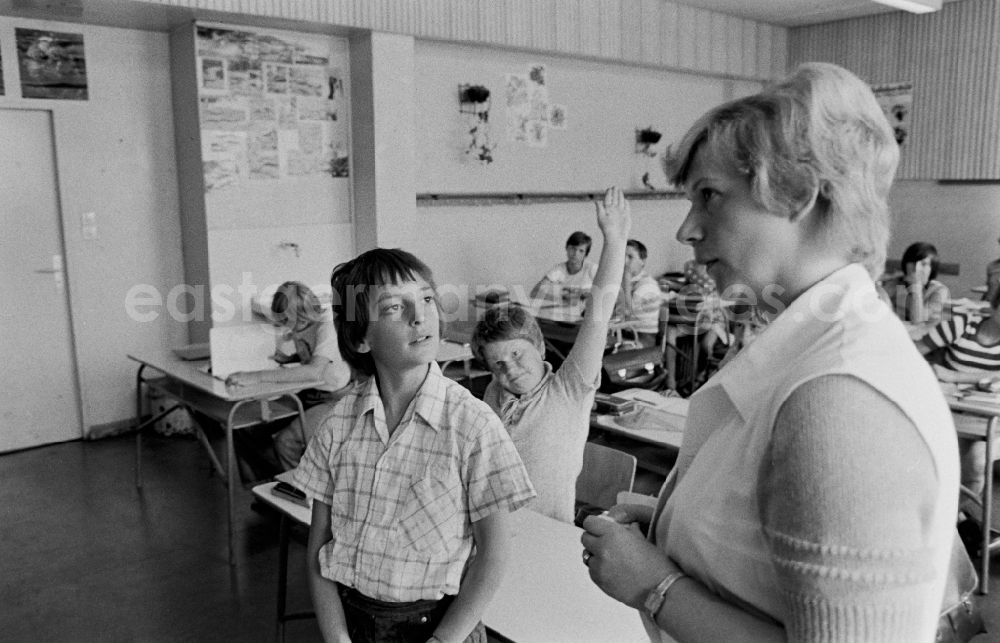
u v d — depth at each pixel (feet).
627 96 25.75
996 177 25.08
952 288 26.63
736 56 27.61
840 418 2.17
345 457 5.03
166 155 18.20
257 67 17.92
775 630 2.44
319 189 19.35
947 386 11.71
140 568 11.41
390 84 19.31
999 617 9.80
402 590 4.78
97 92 17.11
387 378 5.04
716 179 2.59
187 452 16.74
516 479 4.80
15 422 16.93
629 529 3.03
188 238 18.38
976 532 11.51
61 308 17.29
